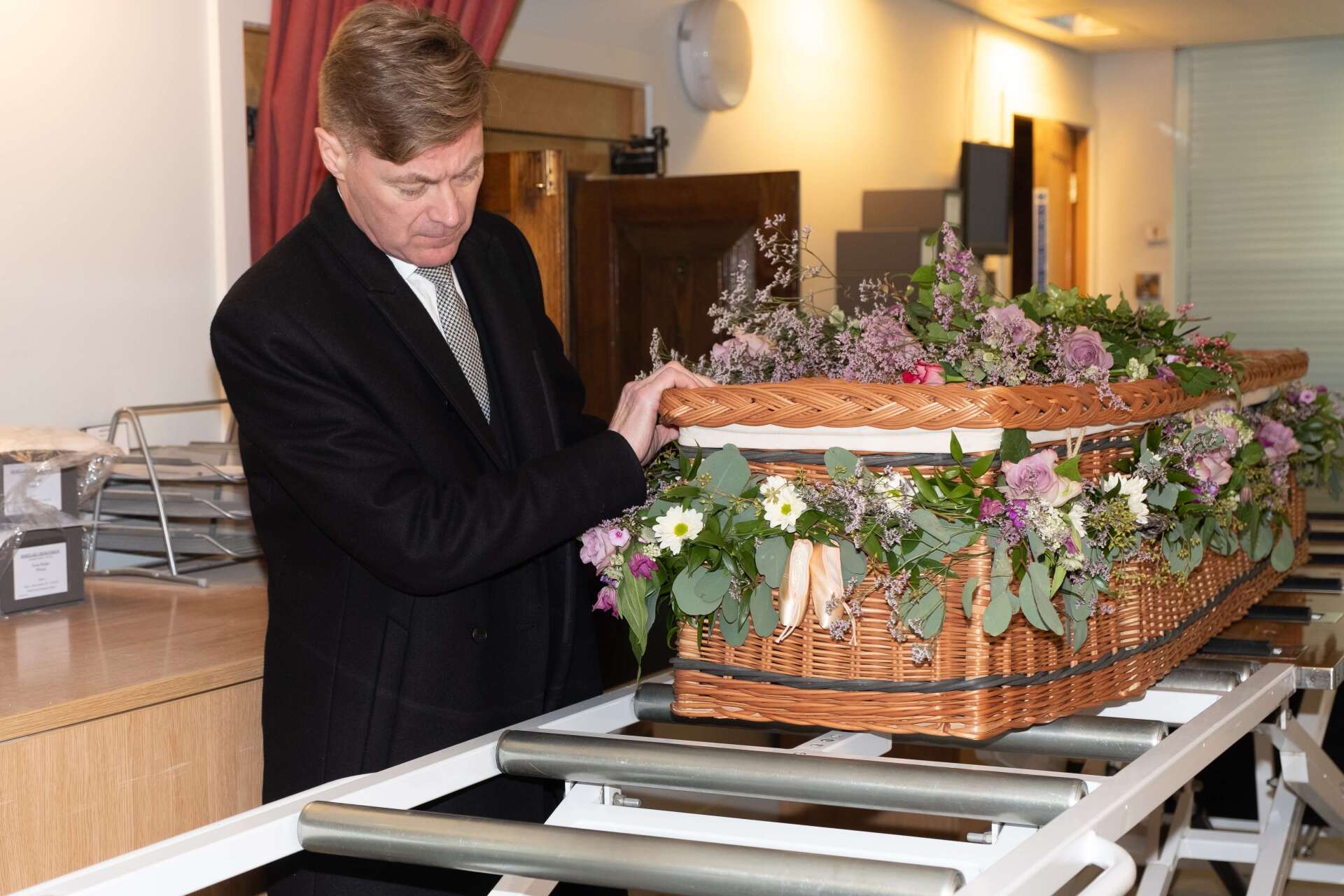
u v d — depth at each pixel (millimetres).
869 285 1441
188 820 1560
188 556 2229
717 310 1504
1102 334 1425
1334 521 2717
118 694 1459
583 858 976
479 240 1526
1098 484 1245
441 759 1209
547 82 3629
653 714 1403
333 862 1439
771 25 4590
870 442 1172
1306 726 2152
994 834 1132
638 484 1299
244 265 2578
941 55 6023
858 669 1191
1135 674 1362
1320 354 7762
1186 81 7902
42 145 2203
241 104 2559
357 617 1370
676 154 4098
